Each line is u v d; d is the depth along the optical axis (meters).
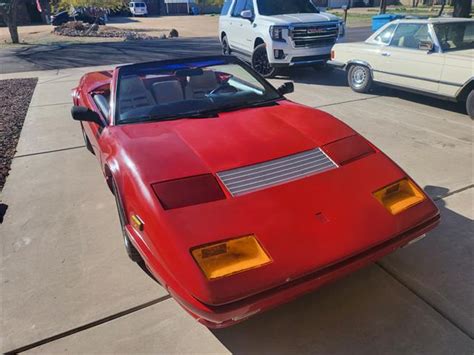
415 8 39.84
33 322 2.29
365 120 5.76
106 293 2.49
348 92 7.62
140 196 2.13
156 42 18.58
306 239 1.93
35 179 4.26
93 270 2.72
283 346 2.08
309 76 9.33
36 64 12.89
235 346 2.09
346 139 2.64
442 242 2.83
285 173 2.28
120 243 3.02
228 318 1.74
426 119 5.75
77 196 3.82
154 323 2.25
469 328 2.12
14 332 2.22
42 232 3.22
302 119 2.90
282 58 8.32
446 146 4.65
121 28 27.84
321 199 2.12
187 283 1.77
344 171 2.34
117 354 2.06
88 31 24.47
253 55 9.07
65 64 12.69
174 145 2.51
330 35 8.54
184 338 2.15
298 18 8.36
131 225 2.26
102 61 13.02
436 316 2.21
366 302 2.34
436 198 3.43
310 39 8.32
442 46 5.94
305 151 2.47
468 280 2.47
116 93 3.17
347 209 2.10
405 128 5.36
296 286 1.84
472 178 3.79
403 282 2.48
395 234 2.09
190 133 2.67
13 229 3.28
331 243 1.94
